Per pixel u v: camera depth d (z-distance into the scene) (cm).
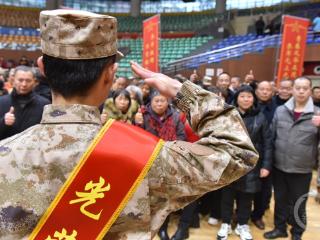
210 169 65
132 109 326
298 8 1347
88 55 64
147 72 79
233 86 527
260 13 1431
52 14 63
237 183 297
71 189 62
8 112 240
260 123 293
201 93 73
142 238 64
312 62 802
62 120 65
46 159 62
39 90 282
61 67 64
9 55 1264
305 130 284
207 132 70
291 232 306
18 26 1545
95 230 62
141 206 63
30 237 60
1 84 452
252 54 896
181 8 1669
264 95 352
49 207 61
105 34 65
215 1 1526
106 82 69
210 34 1418
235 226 330
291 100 297
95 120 67
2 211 60
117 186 63
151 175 64
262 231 325
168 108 289
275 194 310
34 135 65
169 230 318
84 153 63
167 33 1608
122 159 64
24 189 61
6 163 62
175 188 66
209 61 1007
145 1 1711
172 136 280
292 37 601
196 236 310
